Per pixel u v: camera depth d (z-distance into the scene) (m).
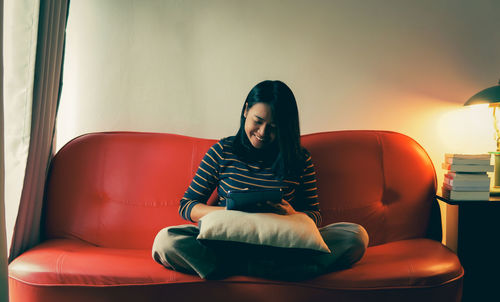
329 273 1.26
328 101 2.11
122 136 1.85
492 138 2.11
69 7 1.90
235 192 1.28
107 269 1.27
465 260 1.67
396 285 1.23
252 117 1.40
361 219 1.76
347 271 1.27
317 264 1.24
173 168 1.79
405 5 2.08
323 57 2.09
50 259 1.33
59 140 2.08
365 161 1.80
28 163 1.58
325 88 2.10
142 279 1.24
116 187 1.75
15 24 1.55
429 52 2.10
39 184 1.71
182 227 1.33
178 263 1.25
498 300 1.66
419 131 2.12
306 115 2.11
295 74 2.09
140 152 1.80
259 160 1.48
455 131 2.12
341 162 1.79
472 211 1.67
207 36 2.08
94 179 1.75
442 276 1.26
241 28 2.08
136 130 2.10
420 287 1.23
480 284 1.66
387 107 2.12
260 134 1.40
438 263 1.32
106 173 1.77
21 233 1.58
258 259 1.25
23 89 1.56
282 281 1.23
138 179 1.77
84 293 1.25
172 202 1.75
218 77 2.09
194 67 2.09
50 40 1.66
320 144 1.83
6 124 1.56
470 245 1.67
